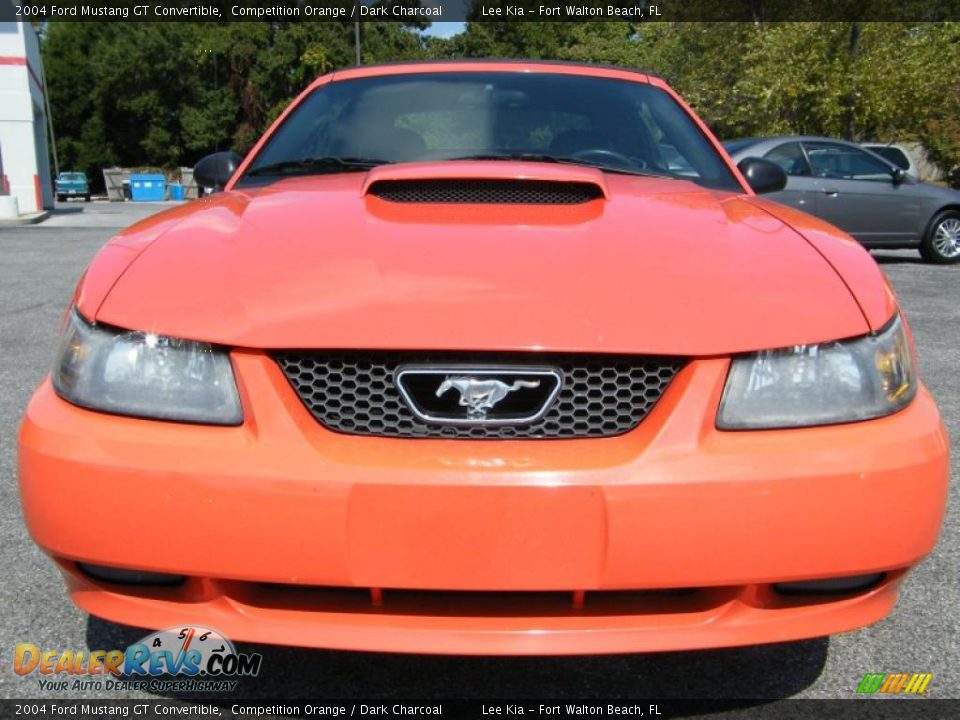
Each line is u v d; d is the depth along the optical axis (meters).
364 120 2.91
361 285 1.73
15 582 2.47
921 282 9.20
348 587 1.62
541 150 2.78
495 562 1.57
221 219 2.10
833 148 10.56
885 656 2.13
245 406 1.63
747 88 20.78
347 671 2.05
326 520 1.56
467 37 44.72
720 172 2.81
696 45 24.70
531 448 1.61
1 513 2.94
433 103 2.96
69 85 53.94
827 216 10.37
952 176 24.92
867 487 1.59
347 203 2.15
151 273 1.82
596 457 1.60
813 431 1.63
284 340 1.64
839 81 19.83
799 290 1.77
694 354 1.63
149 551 1.60
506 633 1.61
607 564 1.56
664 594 1.66
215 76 52.84
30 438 1.69
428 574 1.58
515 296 1.69
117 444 1.62
